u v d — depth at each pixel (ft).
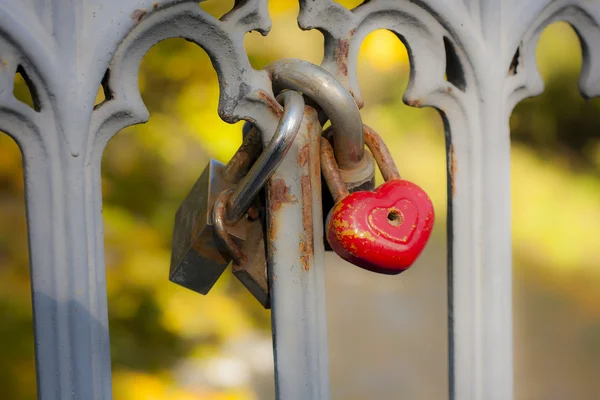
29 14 2.81
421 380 12.49
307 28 3.21
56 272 3.01
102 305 3.12
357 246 3.07
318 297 3.38
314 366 3.41
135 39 2.97
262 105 3.13
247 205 3.17
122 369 7.34
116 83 3.00
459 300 3.76
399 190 3.23
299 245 3.29
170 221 7.82
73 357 3.08
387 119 19.39
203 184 3.50
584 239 17.78
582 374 13.34
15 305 7.32
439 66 3.49
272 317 3.38
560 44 19.57
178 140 7.98
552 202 18.67
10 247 8.70
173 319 7.54
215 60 3.09
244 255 3.34
